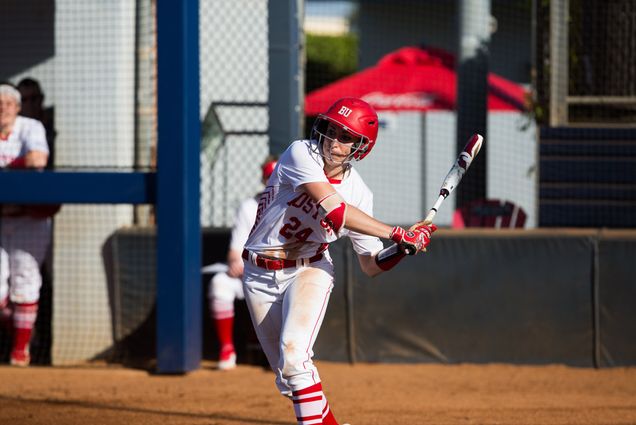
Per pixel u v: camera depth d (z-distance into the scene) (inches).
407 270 1014.4
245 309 1060.5
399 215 1731.1
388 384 921.5
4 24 1142.3
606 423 728.3
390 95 1581.0
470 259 1005.8
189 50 962.7
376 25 2089.1
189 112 965.2
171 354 973.2
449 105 1574.8
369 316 1021.8
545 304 996.6
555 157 1063.0
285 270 570.6
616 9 1150.3
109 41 1098.1
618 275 984.3
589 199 1058.1
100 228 1092.5
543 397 855.7
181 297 967.0
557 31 1115.9
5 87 1026.7
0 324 1100.5
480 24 1291.8
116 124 1099.3
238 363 1058.1
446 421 737.6
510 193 1667.1
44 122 1117.1
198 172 988.6
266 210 568.1
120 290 1072.8
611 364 989.2
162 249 966.4
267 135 1147.9
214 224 1219.9
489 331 1005.2
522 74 1962.4
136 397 864.9
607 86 1161.4
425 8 2018.9
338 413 775.7
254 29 1186.6
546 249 995.3
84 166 1044.5
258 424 737.0
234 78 1194.0
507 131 1668.3
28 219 1049.5
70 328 1101.7
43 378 973.2
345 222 537.3
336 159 555.8
